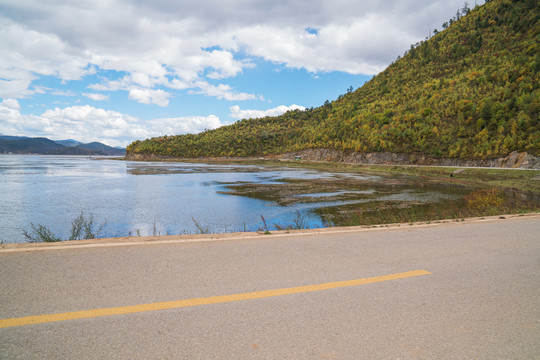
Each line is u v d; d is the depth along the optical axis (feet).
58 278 11.09
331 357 6.85
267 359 6.71
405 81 587.27
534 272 13.05
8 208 62.95
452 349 7.32
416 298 10.18
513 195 95.76
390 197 84.89
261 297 9.94
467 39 587.27
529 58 340.59
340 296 10.19
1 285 10.35
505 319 8.91
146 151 591.37
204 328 7.98
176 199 77.87
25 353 6.71
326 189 105.40
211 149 566.77
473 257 15.12
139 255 14.24
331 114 623.77
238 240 17.76
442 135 251.60
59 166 260.01
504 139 193.88
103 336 7.48
